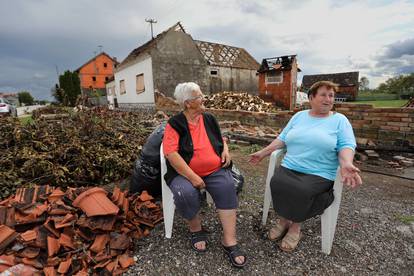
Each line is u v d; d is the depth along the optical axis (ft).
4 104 44.42
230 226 6.12
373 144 14.14
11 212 6.10
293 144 6.63
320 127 6.32
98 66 119.24
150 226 7.16
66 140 11.73
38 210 6.25
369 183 10.24
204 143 6.47
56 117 17.34
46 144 11.21
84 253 5.57
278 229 6.68
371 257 6.01
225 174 6.48
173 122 6.42
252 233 7.05
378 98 118.11
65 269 5.19
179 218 7.86
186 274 5.57
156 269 5.69
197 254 6.20
